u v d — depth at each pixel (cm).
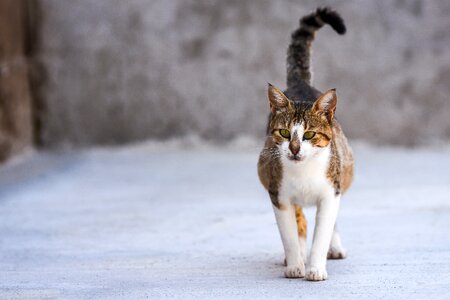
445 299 590
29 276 712
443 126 1717
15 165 1538
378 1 1708
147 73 1741
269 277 688
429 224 901
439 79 1711
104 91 1745
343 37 1708
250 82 1731
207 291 636
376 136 1722
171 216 1014
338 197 683
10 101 1580
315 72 1711
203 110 1739
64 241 879
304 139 654
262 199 1122
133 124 1748
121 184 1301
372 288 632
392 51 1711
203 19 1733
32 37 1736
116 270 730
